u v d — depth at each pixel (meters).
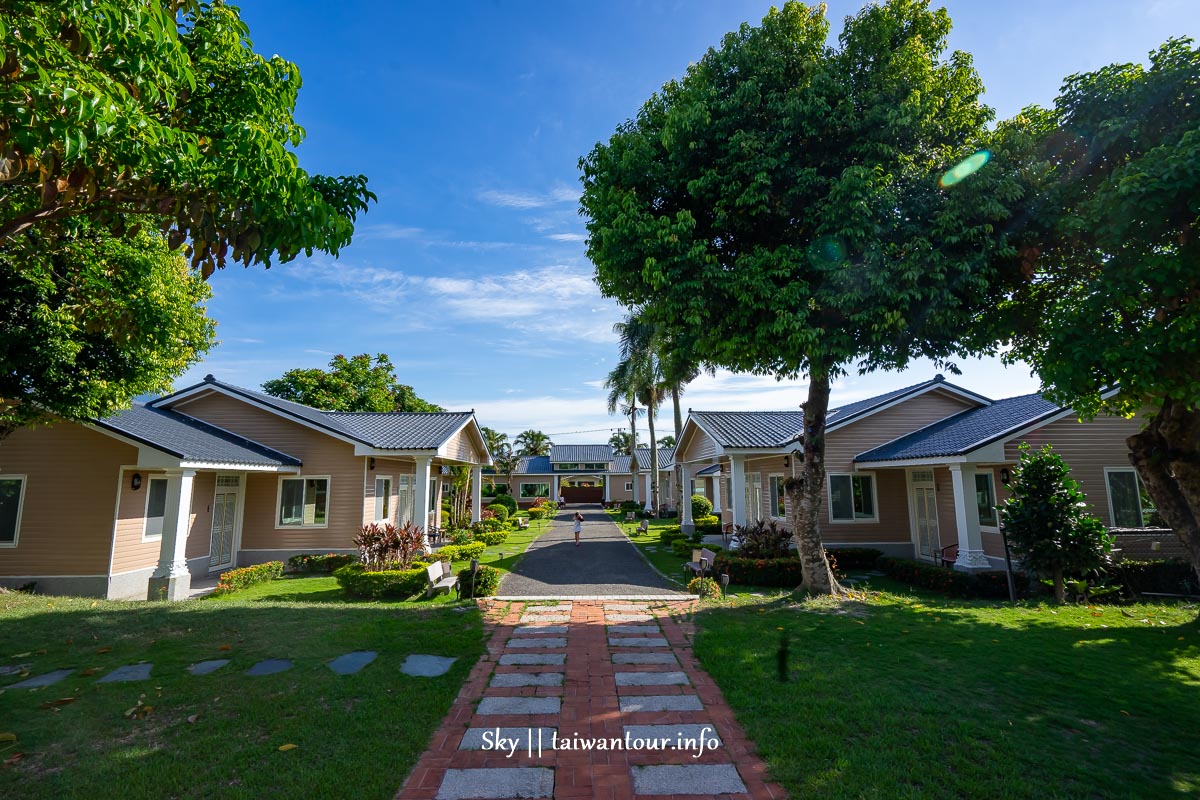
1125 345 6.66
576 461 54.47
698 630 7.75
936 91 8.53
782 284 8.14
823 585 10.06
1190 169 5.82
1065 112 7.38
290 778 3.87
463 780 3.92
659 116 9.38
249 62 5.55
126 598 12.49
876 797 3.66
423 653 6.68
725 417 21.02
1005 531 10.77
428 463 16.33
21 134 3.39
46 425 11.20
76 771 3.95
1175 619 8.39
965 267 7.17
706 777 3.96
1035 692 5.35
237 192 4.52
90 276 8.12
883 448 16.88
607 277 9.49
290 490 16.20
